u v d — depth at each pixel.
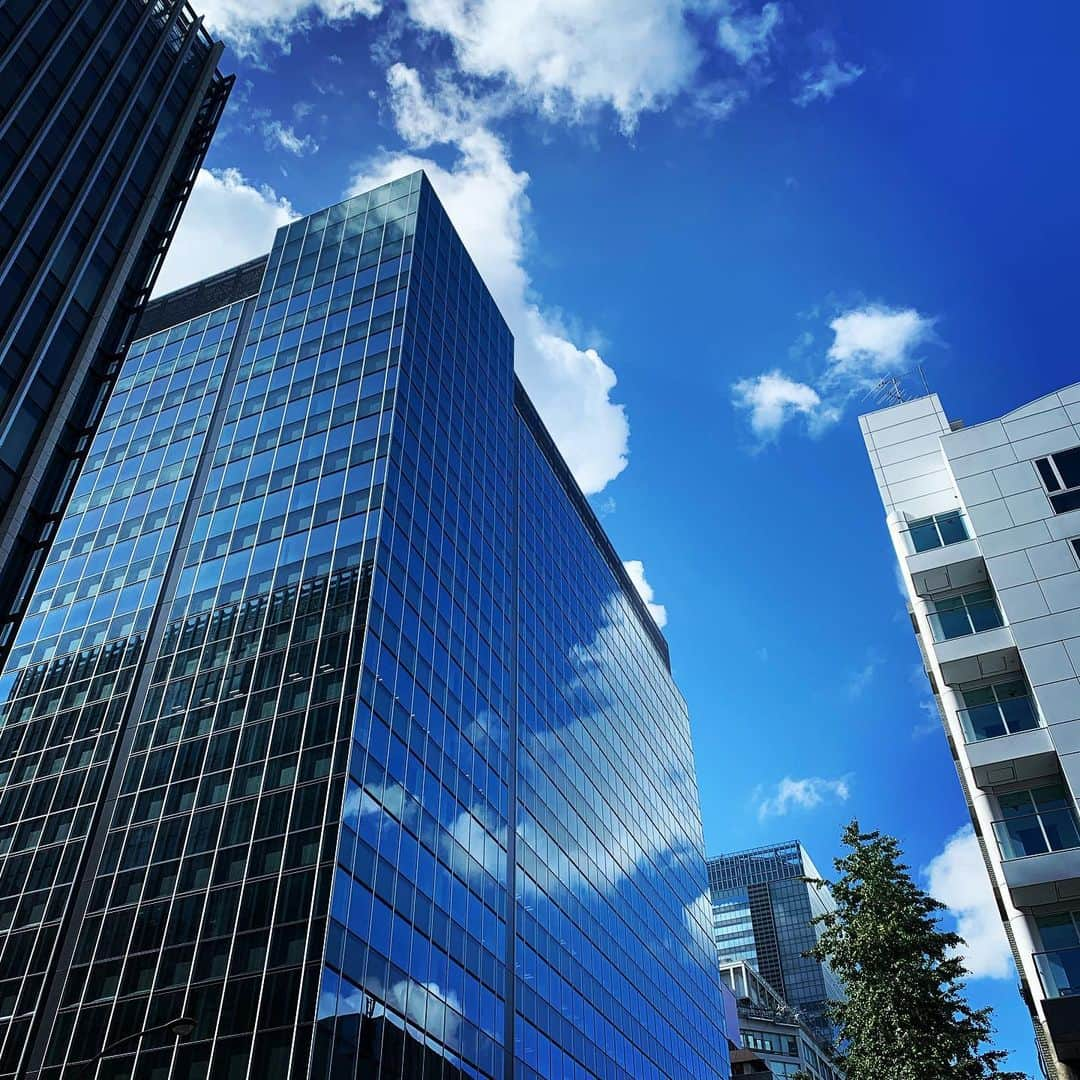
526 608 98.94
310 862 54.59
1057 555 39.91
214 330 100.81
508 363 113.00
